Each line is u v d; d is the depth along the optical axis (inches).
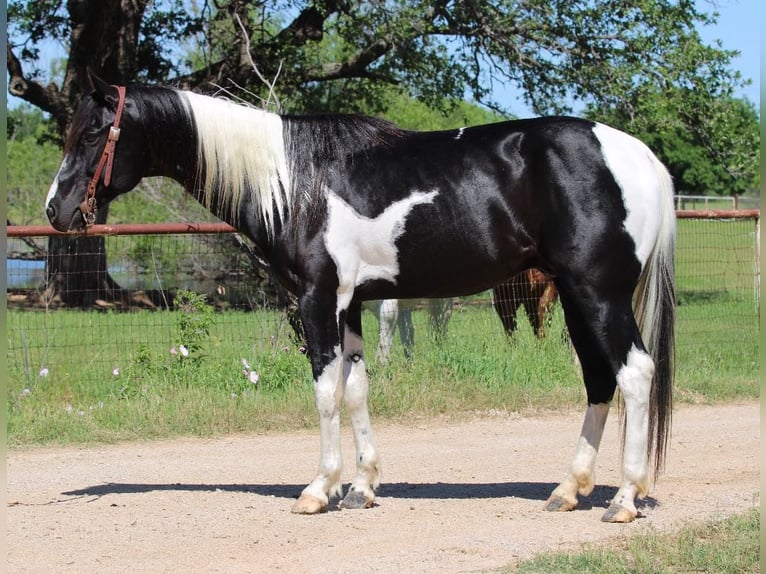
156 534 193.3
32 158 1121.4
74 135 210.7
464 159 205.6
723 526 187.0
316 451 287.0
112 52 733.3
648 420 202.1
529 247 205.3
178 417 314.0
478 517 205.9
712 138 707.4
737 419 338.0
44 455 281.0
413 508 214.8
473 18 694.5
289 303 385.1
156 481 248.2
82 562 174.1
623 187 199.5
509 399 353.4
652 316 205.2
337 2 700.0
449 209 203.3
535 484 243.3
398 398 340.5
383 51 729.0
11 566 171.8
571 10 684.1
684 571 161.8
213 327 422.3
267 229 208.4
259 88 737.0
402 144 210.4
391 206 204.1
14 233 306.5
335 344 206.8
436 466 266.8
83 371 353.7
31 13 776.3
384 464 269.6
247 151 208.2
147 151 215.2
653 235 202.7
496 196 203.0
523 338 406.6
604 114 709.9
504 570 164.6
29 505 220.2
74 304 591.2
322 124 211.9
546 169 200.4
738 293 621.6
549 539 186.2
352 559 174.2
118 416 313.3
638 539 178.2
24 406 315.9
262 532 194.2
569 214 198.4
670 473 252.5
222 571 167.9
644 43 679.7
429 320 404.2
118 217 888.9
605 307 199.6
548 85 713.0
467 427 324.8
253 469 263.6
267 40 796.6
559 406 355.6
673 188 209.8
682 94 695.7
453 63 732.0
